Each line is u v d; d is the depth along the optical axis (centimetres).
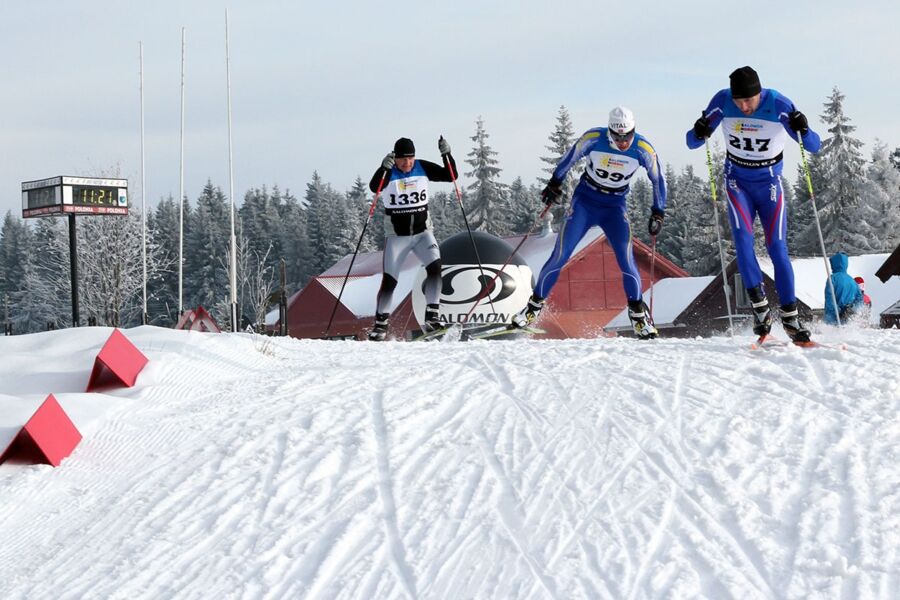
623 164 1988
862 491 980
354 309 7506
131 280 8769
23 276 17562
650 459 1128
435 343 2134
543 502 1042
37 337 2111
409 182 2528
